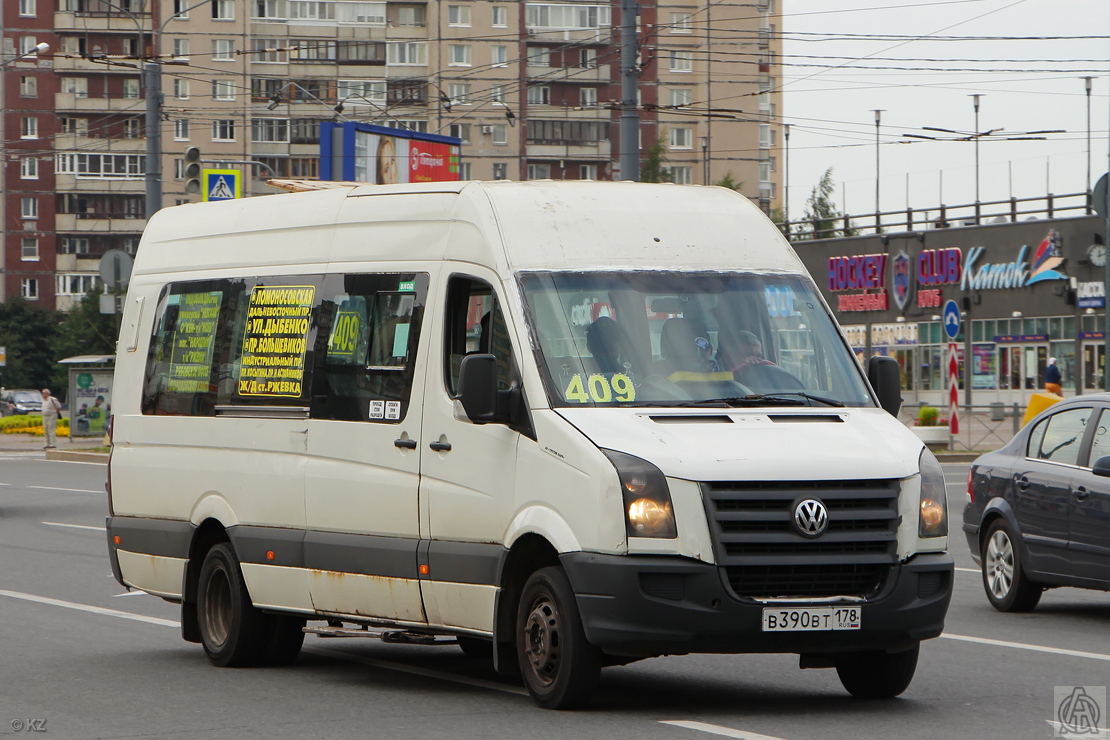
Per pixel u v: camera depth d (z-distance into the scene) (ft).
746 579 29.04
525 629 31.09
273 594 37.45
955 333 136.56
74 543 74.54
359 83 423.64
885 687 32.35
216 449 39.68
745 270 33.86
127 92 447.83
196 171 124.67
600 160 433.89
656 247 33.47
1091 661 38.60
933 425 151.12
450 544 32.53
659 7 437.58
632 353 31.68
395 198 35.88
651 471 28.91
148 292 43.60
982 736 28.32
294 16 424.87
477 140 426.10
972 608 50.49
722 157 442.91
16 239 455.63
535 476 30.50
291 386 37.47
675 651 28.91
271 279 38.86
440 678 36.86
